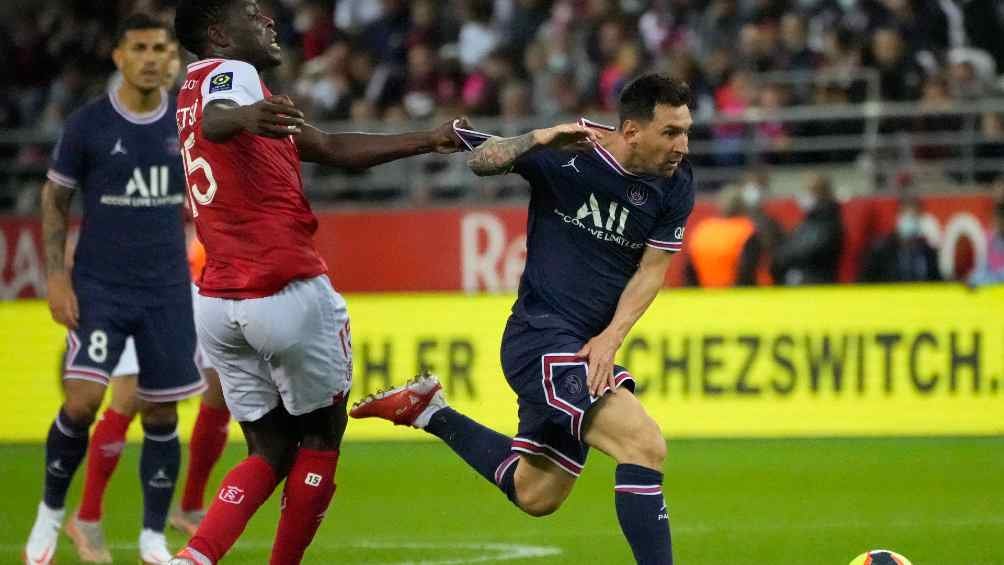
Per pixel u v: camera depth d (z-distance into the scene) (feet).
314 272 62.75
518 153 62.64
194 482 92.12
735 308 147.33
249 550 88.58
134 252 83.20
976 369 144.97
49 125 209.05
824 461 129.39
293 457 66.69
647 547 63.52
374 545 90.12
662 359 147.74
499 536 93.66
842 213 171.83
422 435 150.30
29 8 235.81
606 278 67.67
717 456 133.49
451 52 207.41
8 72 222.28
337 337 63.87
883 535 92.73
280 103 57.00
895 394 145.59
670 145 64.85
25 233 184.34
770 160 187.52
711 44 202.80
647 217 66.74
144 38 81.82
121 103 83.20
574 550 87.81
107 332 82.07
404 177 191.01
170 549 89.25
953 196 172.65
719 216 175.52
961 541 90.22
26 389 148.66
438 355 148.97
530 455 69.87
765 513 102.68
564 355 65.98
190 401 144.46
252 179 61.36
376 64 212.43
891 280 170.81
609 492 114.11
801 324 146.51
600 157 66.18
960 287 145.48
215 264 62.90
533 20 212.02
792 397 146.51
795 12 203.10
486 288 181.88
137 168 83.05
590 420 65.05
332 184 190.08
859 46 190.70
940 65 196.54
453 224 182.09
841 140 183.52
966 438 143.54
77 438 80.59
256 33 63.26
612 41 200.75
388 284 183.93
